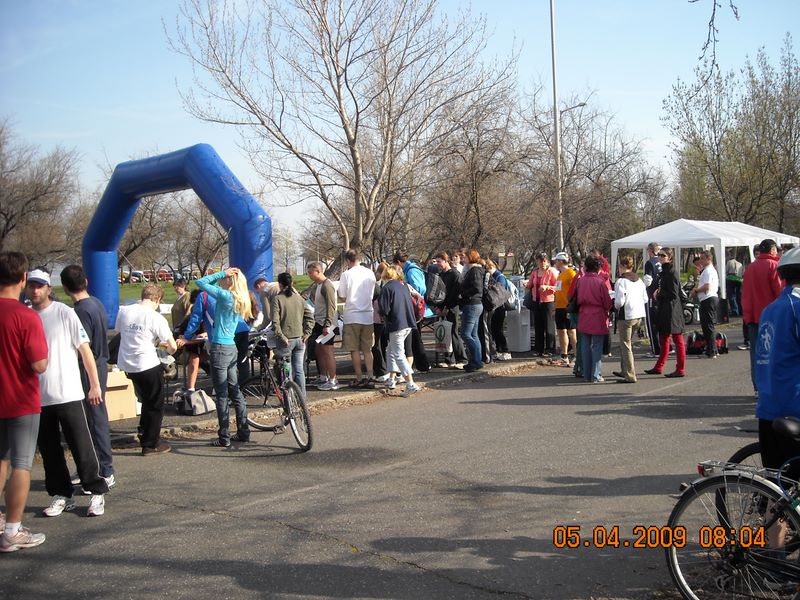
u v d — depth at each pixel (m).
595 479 6.08
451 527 5.07
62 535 5.14
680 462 6.51
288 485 6.20
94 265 16.84
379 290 11.20
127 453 7.48
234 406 7.85
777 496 3.58
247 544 4.86
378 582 4.21
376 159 16.45
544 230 22.67
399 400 10.03
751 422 8.02
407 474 6.43
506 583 4.16
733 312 21.05
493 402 9.64
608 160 26.75
